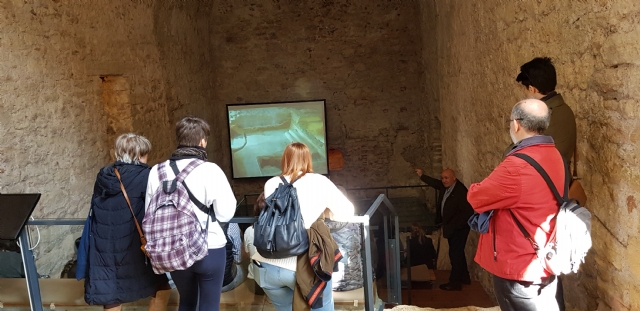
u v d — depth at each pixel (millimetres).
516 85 3506
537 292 1847
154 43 6027
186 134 2068
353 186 9188
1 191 3398
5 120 3455
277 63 8914
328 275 2016
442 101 6625
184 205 1952
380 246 4297
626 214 2174
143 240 2117
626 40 2102
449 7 5766
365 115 9008
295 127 8898
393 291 3811
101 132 4844
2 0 3453
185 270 2064
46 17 3953
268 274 2086
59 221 2498
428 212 8383
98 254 2205
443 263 6242
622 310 2254
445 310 2992
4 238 2453
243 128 8906
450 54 5863
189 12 7555
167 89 6449
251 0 8727
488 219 1887
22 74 3643
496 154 4133
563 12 2715
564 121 2305
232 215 2066
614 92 2221
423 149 8781
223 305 2703
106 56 4883
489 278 4758
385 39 8797
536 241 1779
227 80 8938
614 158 2246
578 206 1787
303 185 2000
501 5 3783
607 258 2371
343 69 8906
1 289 2777
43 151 3871
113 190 2186
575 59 2604
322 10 8758
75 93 4367
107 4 4930
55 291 2840
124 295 2223
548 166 1779
